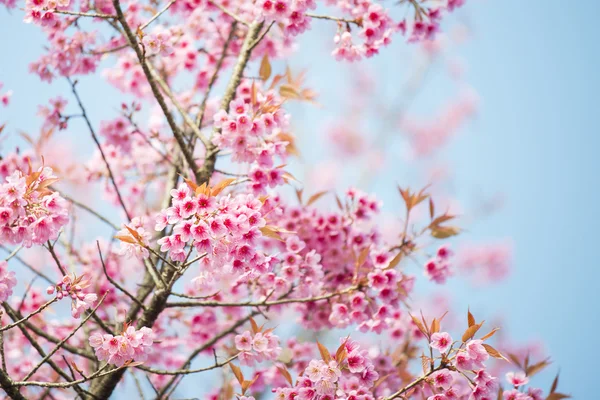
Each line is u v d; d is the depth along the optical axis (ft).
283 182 15.53
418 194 18.07
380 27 16.93
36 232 12.19
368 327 16.25
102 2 18.75
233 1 20.94
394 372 17.71
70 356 19.67
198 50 20.95
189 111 21.84
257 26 18.76
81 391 14.73
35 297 18.63
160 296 14.90
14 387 13.17
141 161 22.02
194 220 12.00
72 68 18.72
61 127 18.78
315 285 16.40
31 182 12.35
